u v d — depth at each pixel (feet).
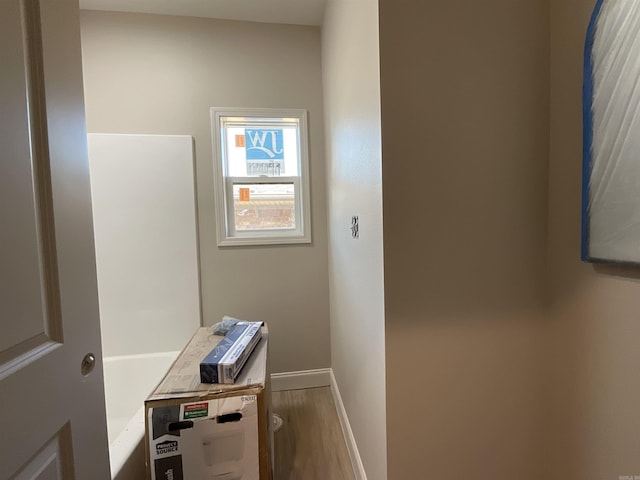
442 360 3.75
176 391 4.16
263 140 7.99
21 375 2.02
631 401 2.90
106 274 7.30
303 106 7.80
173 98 7.40
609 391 3.12
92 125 7.20
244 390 4.17
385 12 3.45
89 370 2.72
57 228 2.39
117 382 7.04
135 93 7.28
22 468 2.04
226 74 7.55
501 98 3.66
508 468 3.95
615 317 3.02
